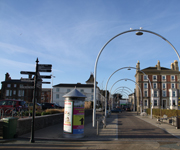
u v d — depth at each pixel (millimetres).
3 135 10109
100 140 10461
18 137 10492
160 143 9656
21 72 9680
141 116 34750
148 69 66938
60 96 72812
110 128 15672
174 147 8758
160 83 65188
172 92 62688
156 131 14000
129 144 9406
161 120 23250
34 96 9555
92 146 8891
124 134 12523
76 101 11211
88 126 16906
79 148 8430
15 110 19125
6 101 21297
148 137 11430
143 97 64750
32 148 8125
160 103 64125
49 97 84625
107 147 8711
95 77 15812
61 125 16578
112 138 11016
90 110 36375
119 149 8336
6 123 10125
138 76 66125
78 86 73938
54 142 9672
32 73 9742
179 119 15578
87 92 72875
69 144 9266
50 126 15570
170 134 12609
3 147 8203
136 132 13445
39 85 10117
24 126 11516
